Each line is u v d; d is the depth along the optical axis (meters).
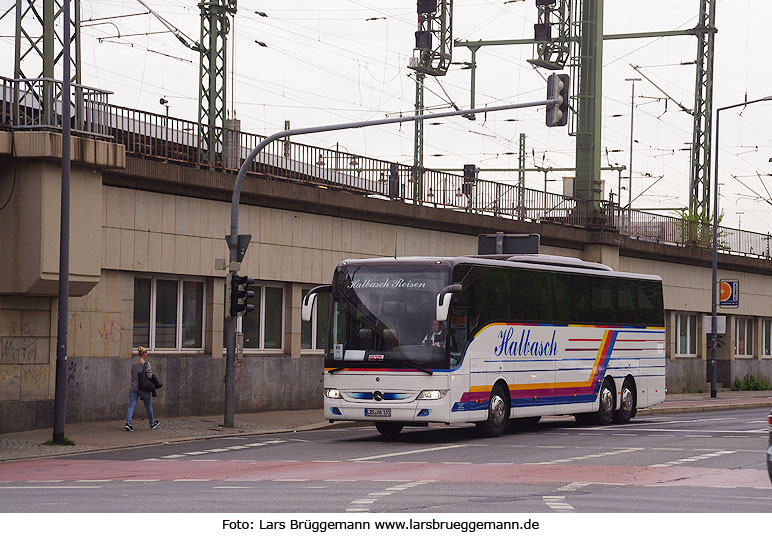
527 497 14.00
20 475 17.28
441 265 23.45
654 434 25.69
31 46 24.72
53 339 25.66
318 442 23.56
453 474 16.97
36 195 23.88
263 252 31.55
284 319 32.94
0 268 24.14
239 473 17.28
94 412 26.67
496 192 40.38
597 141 45.47
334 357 23.84
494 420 24.80
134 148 27.70
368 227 35.38
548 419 32.69
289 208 32.41
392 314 23.52
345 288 24.03
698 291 53.28
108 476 17.00
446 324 23.20
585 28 45.34
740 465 18.36
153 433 24.88
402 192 36.47
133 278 27.81
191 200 29.33
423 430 27.50
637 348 30.97
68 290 23.80
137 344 28.28
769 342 60.78
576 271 28.28
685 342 53.31
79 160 24.16
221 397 30.12
